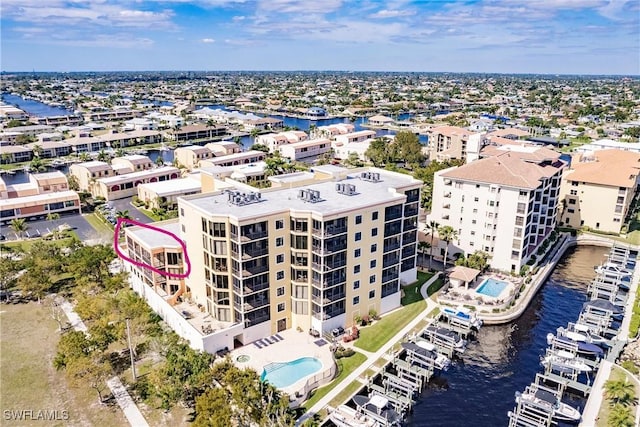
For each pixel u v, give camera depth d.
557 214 133.75
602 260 115.19
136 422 58.84
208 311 77.31
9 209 133.00
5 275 90.50
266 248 72.69
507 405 65.38
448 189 108.06
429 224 112.81
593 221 130.00
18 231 121.25
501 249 103.50
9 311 85.19
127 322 68.38
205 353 65.94
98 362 69.00
